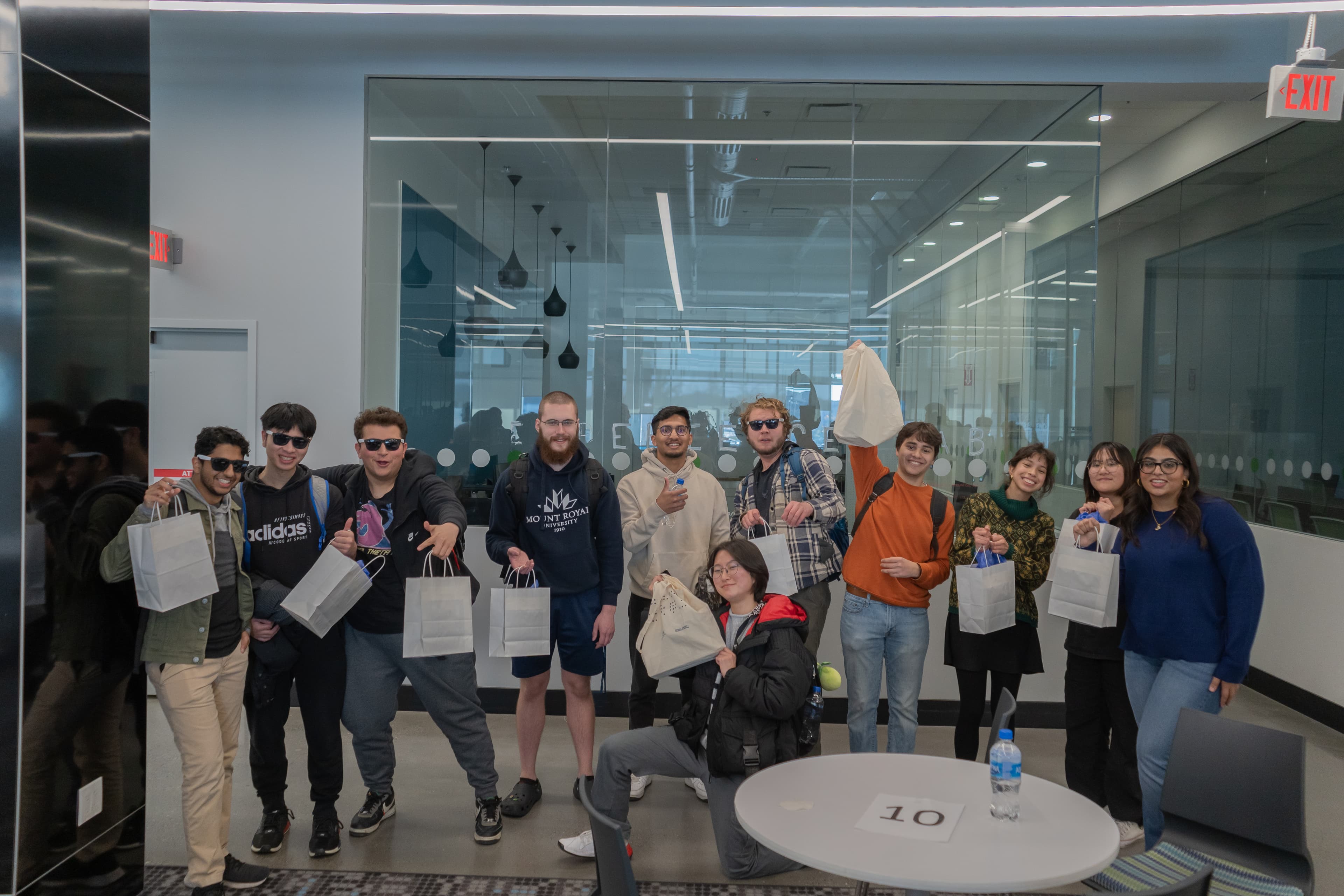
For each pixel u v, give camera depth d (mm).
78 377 2588
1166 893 1608
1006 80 4770
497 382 4965
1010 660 3389
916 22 4773
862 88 4863
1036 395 4934
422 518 3203
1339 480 4855
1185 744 2393
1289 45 4633
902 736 3410
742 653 2750
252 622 2977
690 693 2922
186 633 2688
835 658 4922
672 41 4840
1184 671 2754
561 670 3559
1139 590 2875
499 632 3205
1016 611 3389
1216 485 6527
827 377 4957
